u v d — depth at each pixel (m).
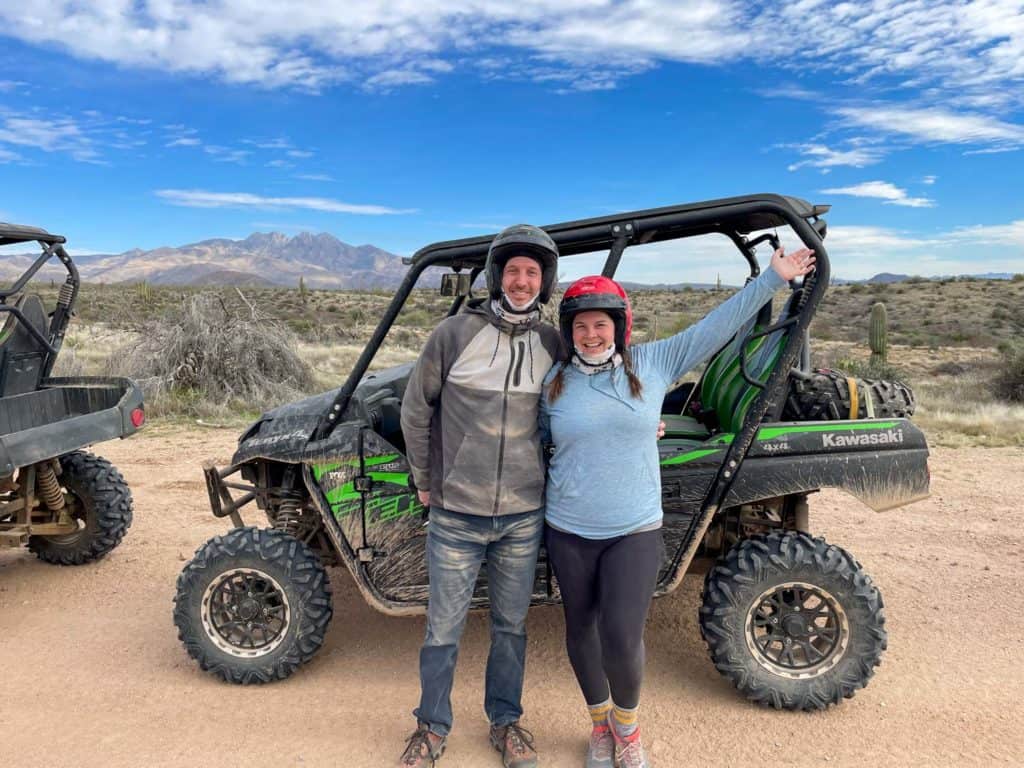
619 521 2.80
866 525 6.29
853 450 3.46
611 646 2.79
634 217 3.29
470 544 2.96
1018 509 6.70
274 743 3.25
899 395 3.67
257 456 3.73
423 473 2.99
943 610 4.61
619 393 2.77
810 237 3.13
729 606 3.39
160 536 6.07
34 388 5.55
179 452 8.96
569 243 3.47
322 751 3.19
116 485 5.46
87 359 16.30
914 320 45.06
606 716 3.05
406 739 3.28
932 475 8.05
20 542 4.99
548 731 3.34
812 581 3.36
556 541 2.90
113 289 37.56
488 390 2.82
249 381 13.13
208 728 3.36
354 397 4.02
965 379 17.19
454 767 3.08
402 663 3.99
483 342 2.82
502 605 3.06
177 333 13.20
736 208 3.19
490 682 3.13
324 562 4.12
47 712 3.51
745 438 3.36
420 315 37.09
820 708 3.42
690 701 3.57
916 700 3.57
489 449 2.85
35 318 5.46
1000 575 5.16
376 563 3.62
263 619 3.72
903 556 5.54
